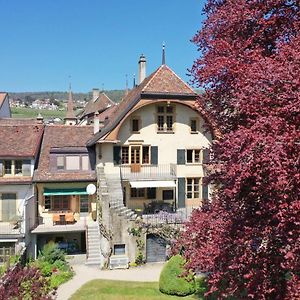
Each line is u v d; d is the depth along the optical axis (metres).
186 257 17.70
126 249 32.34
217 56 17.70
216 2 20.30
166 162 39.09
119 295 25.08
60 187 36.75
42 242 35.00
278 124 13.20
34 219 35.09
